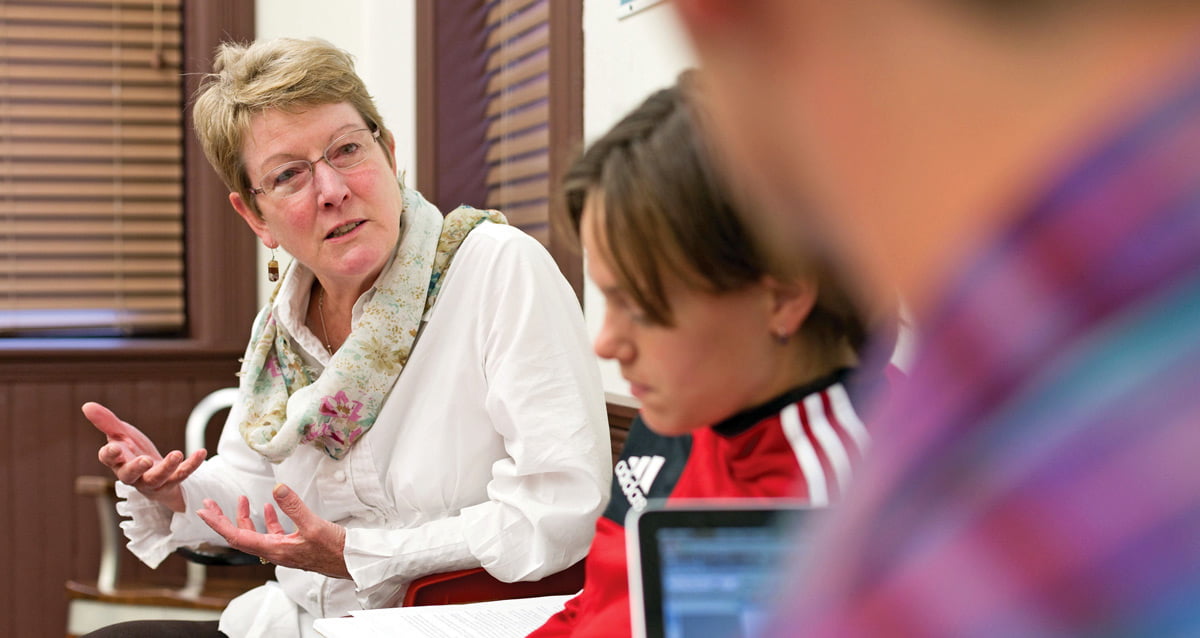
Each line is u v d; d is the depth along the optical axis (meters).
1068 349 0.17
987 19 0.17
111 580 2.84
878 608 0.19
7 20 3.52
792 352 0.75
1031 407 0.17
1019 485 0.17
